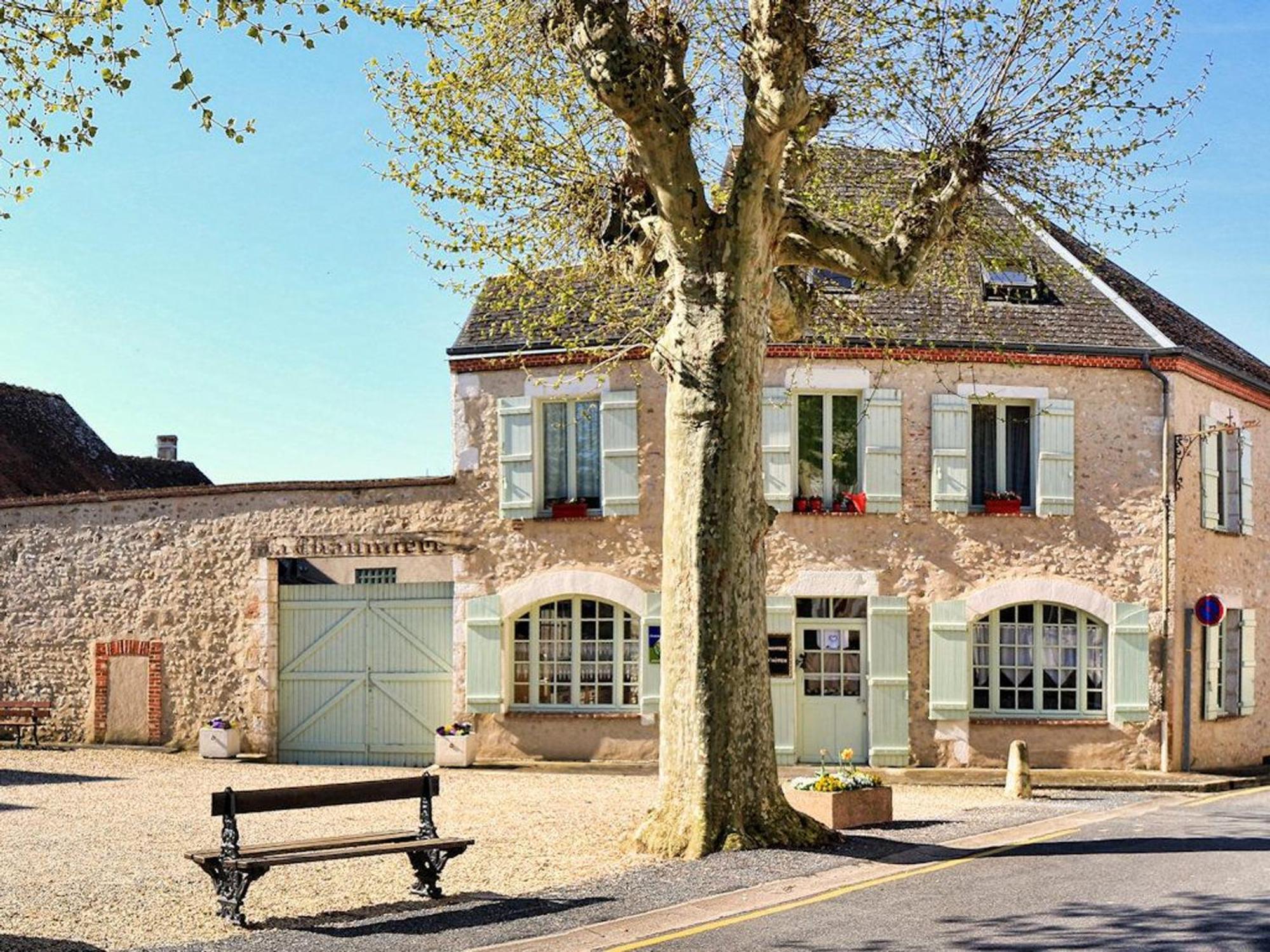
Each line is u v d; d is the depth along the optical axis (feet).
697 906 30.99
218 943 27.71
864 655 63.72
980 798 53.47
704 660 38.78
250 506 68.18
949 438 63.98
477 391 66.13
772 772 39.34
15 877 34.76
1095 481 64.39
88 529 70.90
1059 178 45.57
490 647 64.69
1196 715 64.59
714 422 39.45
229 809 30.04
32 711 69.51
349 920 29.91
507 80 44.68
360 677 66.80
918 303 65.00
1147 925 28.19
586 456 65.67
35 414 106.93
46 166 31.68
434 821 44.73
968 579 63.77
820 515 63.77
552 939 27.91
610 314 52.70
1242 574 70.38
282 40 29.68
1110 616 63.62
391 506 66.54
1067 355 64.23
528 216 45.60
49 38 30.19
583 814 46.47
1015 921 28.73
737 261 39.52
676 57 40.91
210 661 68.33
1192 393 66.33
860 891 32.35
